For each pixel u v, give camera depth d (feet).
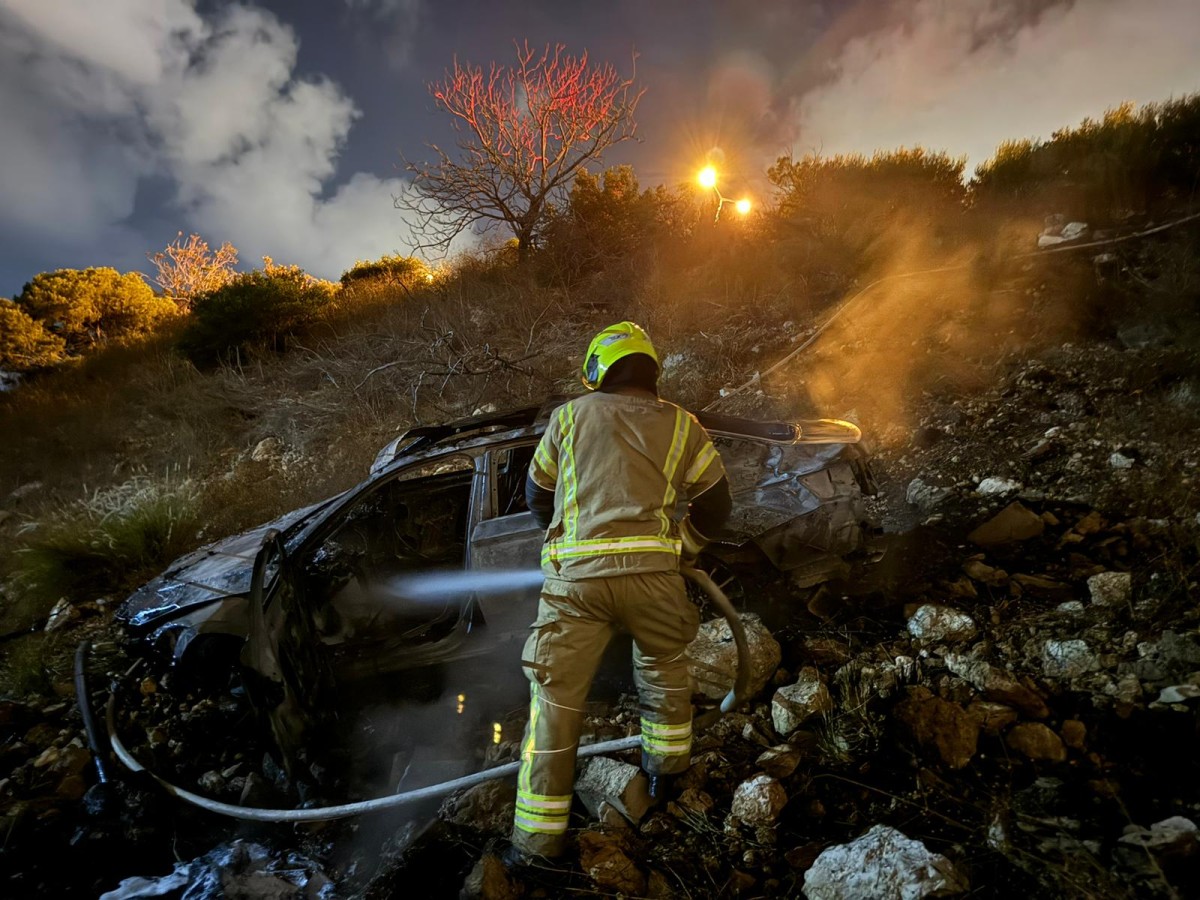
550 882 7.66
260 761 10.96
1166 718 7.97
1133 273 17.56
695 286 25.85
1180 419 13.65
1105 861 6.57
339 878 8.55
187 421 29.22
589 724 9.92
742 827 7.89
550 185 34.09
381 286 39.88
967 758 8.06
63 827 9.94
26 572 18.30
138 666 13.38
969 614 10.61
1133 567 10.71
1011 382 16.79
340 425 25.22
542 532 11.19
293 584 10.43
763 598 11.71
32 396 38.93
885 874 6.55
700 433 8.13
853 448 11.70
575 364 24.45
